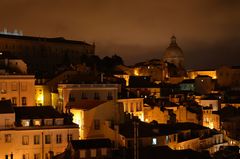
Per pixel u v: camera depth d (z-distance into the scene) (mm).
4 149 91625
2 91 117625
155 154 87750
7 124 92875
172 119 132500
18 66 145625
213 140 120750
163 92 184250
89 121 103688
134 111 133750
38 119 95500
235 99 179750
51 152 92438
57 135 95562
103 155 87188
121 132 97250
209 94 190875
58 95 128375
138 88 173875
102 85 125938
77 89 122688
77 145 87562
